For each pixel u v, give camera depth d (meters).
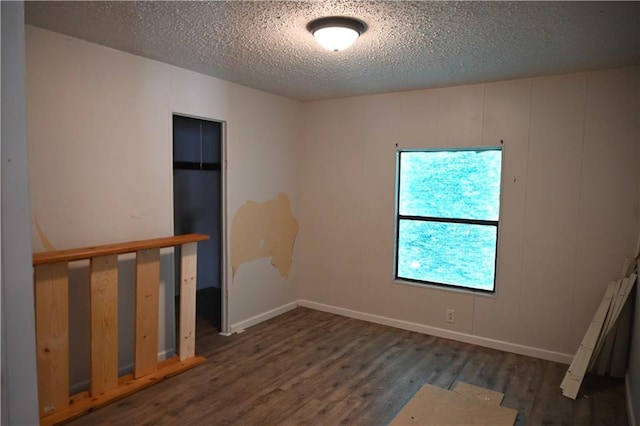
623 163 3.22
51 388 2.51
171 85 3.37
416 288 4.20
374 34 2.55
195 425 2.53
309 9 2.22
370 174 4.42
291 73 3.55
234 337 3.98
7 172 0.50
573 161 3.41
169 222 3.42
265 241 4.45
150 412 2.66
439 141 3.99
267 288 4.52
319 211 4.81
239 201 4.09
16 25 0.50
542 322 3.59
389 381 3.13
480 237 3.91
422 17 2.29
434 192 4.12
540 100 3.51
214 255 5.54
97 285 2.70
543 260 3.56
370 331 4.20
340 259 4.68
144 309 3.00
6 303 0.50
